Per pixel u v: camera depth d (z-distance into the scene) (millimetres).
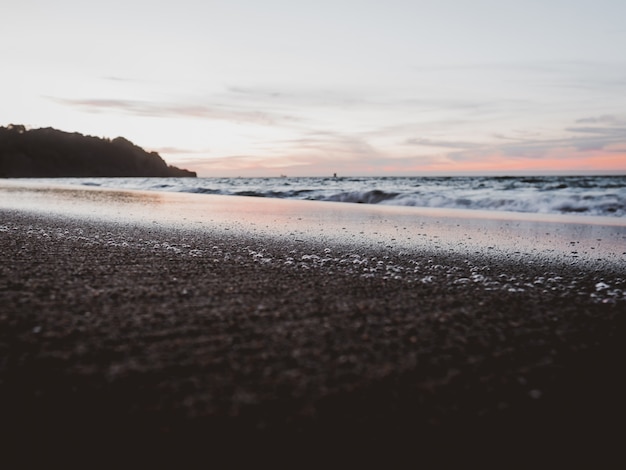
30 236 7445
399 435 1945
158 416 1986
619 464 1828
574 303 4320
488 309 3934
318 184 41312
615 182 32031
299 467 1714
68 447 1764
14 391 2139
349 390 2301
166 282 4418
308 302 3902
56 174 166625
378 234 9898
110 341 2781
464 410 2170
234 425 1944
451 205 19594
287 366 2549
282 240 8523
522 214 15609
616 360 2859
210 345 2799
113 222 10664
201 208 16328
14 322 2988
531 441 1954
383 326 3326
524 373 2609
